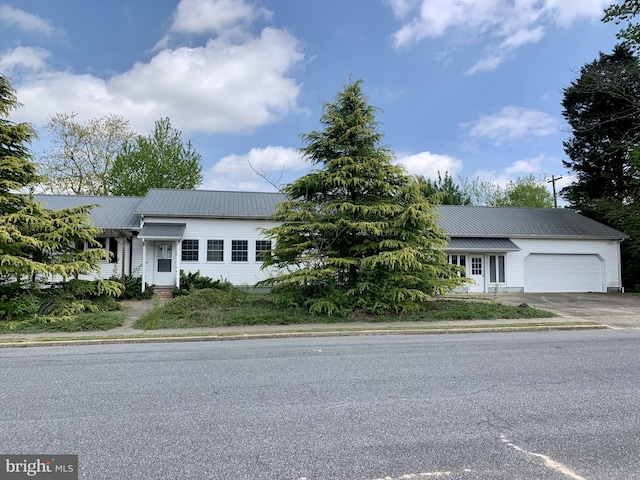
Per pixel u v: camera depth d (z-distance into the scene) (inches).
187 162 1216.8
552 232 854.5
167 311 449.1
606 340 337.4
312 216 470.6
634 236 870.4
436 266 490.0
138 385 203.3
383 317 450.9
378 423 150.3
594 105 984.3
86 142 1195.3
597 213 988.6
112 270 725.3
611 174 981.2
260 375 222.1
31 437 138.5
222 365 247.3
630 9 703.7
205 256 751.1
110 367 243.8
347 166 463.5
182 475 112.0
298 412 162.6
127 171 1167.0
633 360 257.4
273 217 518.9
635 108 923.4
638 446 130.6
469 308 481.1
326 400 177.8
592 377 215.6
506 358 264.7
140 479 109.8
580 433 141.0
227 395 185.6
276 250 480.1
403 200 483.8
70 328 374.9
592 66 930.7
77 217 445.7
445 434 140.2
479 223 883.4
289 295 478.6
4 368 242.5
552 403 172.6
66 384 205.8
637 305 601.6
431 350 294.8
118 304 510.3
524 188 1609.3
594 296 753.0
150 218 735.1
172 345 324.2
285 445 131.4
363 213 453.7
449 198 1403.8
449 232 814.5
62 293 448.1
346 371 230.2
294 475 112.0
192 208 767.1
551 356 270.8
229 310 460.1
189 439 136.5
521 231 846.5
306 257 463.8
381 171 473.4
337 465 117.7
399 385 200.8
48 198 808.9
